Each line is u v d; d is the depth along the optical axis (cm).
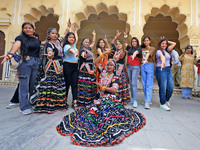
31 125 191
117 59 332
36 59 263
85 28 1157
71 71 294
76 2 720
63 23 719
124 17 752
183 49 705
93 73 307
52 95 257
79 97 294
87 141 144
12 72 749
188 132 183
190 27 642
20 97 242
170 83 315
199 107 340
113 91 199
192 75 473
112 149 135
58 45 276
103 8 757
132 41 342
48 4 737
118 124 171
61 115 239
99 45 345
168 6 672
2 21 762
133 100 348
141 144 146
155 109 306
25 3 757
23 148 130
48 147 134
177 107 333
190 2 654
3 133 161
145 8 684
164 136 168
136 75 332
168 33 1091
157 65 318
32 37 259
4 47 789
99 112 189
